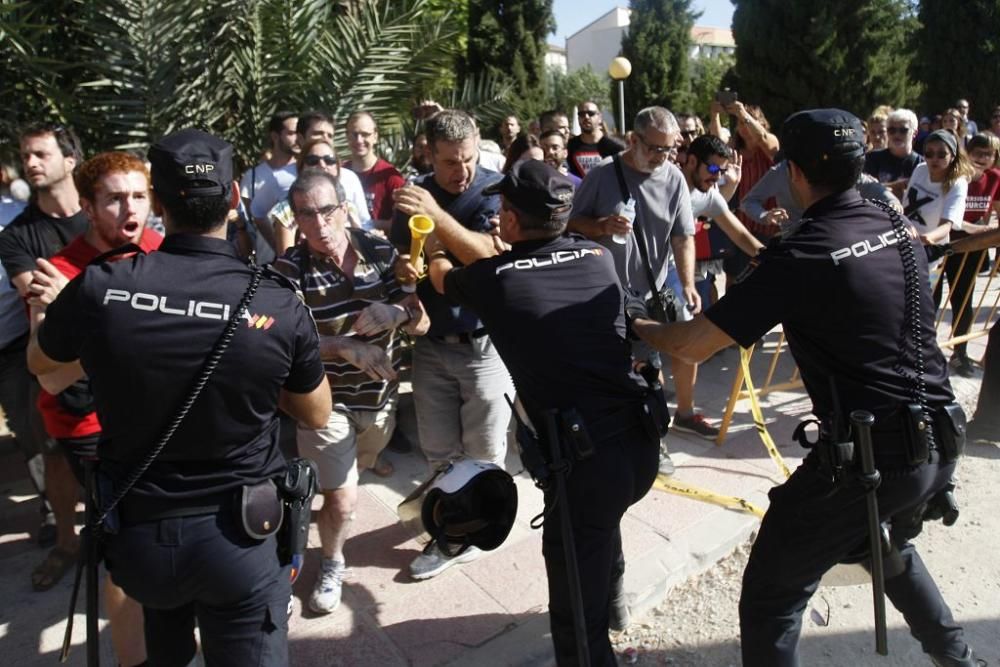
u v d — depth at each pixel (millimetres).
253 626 1899
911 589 2486
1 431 4762
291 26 6188
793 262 2119
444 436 3426
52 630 3041
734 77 19328
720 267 5715
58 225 3137
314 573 3330
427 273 2928
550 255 2338
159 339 1753
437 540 2496
